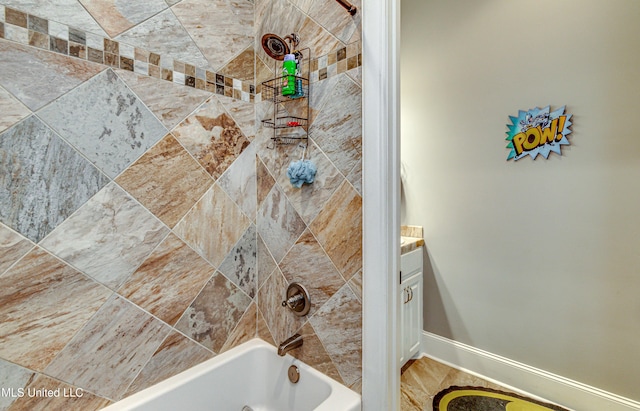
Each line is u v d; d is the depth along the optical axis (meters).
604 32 1.55
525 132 1.81
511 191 1.88
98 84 0.96
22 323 0.85
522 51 1.81
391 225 1.01
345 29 1.08
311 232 1.22
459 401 1.77
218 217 1.31
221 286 1.33
